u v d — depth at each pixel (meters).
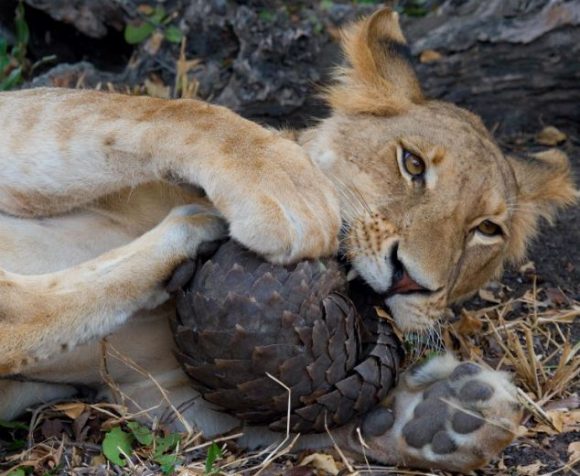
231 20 11.27
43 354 6.58
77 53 12.20
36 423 7.19
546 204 9.69
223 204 6.52
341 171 8.17
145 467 6.75
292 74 11.16
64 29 12.05
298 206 6.46
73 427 7.13
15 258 7.12
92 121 7.14
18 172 7.21
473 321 8.86
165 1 11.59
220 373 6.47
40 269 7.17
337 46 11.28
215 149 6.71
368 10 11.77
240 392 6.50
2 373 6.53
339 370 6.59
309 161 6.78
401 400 6.91
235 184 6.50
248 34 11.11
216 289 6.37
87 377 7.30
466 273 8.23
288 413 6.53
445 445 6.56
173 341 7.04
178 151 6.80
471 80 11.75
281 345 6.35
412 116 8.29
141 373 7.19
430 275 7.30
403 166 7.96
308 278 6.42
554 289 9.73
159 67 11.55
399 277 7.27
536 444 7.30
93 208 7.36
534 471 6.94
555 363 8.58
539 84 11.79
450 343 8.54
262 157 6.63
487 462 6.64
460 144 8.12
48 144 7.18
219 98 11.32
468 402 6.49
